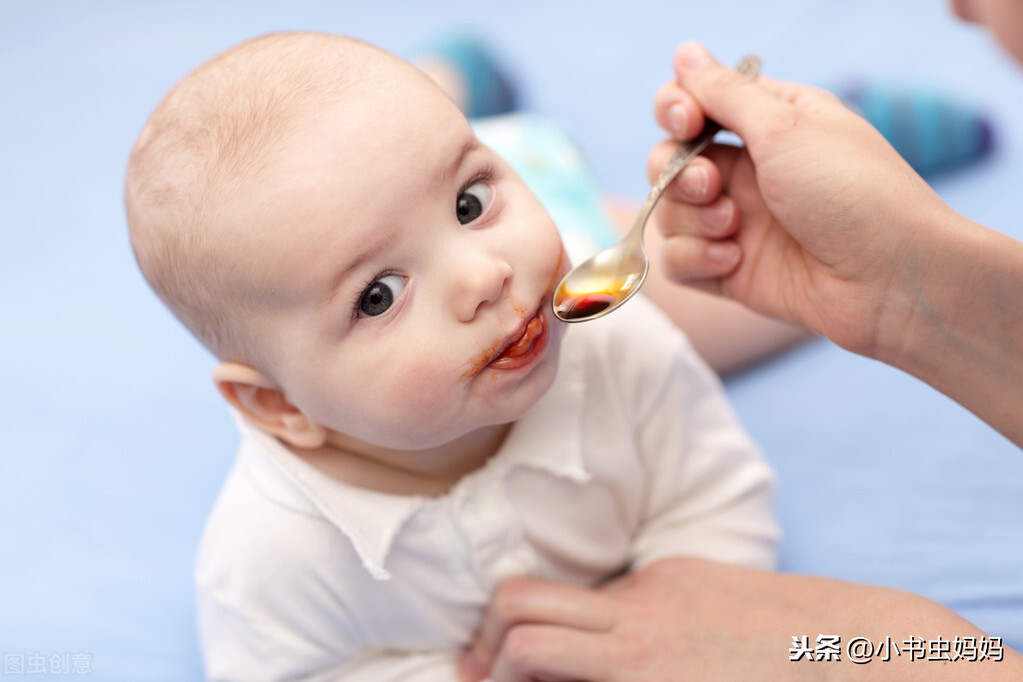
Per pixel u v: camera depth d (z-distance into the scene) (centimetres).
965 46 161
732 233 88
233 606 86
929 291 75
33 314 145
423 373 67
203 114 71
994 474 106
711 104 82
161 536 115
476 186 70
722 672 80
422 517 82
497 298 67
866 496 108
